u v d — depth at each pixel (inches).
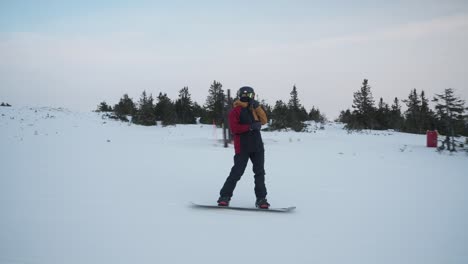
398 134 928.3
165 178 249.4
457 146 581.9
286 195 211.3
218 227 147.8
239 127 175.6
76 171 265.4
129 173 264.4
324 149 514.6
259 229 146.9
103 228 141.6
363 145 587.2
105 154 374.9
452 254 124.6
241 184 240.4
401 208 185.8
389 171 317.1
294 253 122.8
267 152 458.6
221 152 434.9
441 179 280.5
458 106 541.3
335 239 137.4
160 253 119.2
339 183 251.9
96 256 114.9
